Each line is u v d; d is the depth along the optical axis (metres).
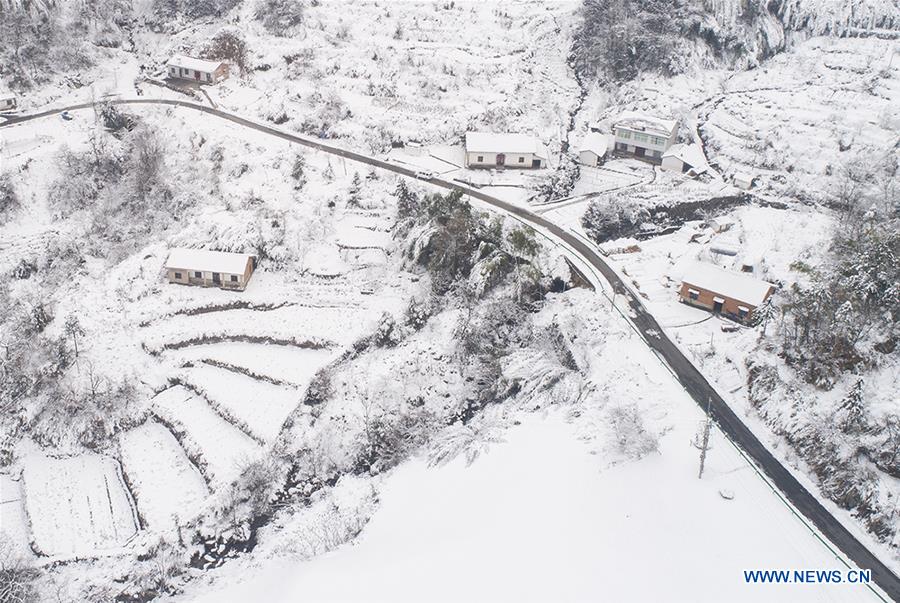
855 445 61.53
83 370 78.88
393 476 70.25
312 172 107.62
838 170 107.56
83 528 67.38
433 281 88.06
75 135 115.38
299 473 71.06
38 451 74.62
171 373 80.31
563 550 57.34
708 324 81.19
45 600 60.34
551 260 90.19
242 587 60.16
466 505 63.25
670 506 59.69
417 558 58.47
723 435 66.38
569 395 72.75
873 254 71.81
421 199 98.56
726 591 52.84
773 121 119.38
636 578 54.50
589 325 80.44
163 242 95.69
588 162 117.38
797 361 70.94
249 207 99.44
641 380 72.62
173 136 117.12
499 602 53.66
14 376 78.06
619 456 64.50
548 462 65.69
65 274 92.56
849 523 58.25
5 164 105.44
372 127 119.56
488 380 78.62
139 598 61.19
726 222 101.31
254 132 118.69
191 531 65.38
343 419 75.69
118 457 74.06
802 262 87.31
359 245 93.31
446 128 119.19
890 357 68.69
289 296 88.25
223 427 74.62
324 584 57.53
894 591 52.50
